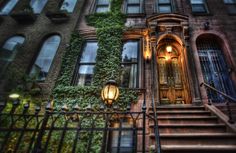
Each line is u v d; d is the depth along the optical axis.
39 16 11.04
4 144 2.88
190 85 7.98
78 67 8.90
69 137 6.21
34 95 7.83
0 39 10.33
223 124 5.32
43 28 10.38
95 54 9.23
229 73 8.70
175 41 9.56
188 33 9.09
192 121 6.02
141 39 9.28
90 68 8.85
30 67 9.17
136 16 10.12
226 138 4.62
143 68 8.41
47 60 9.37
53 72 8.55
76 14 10.56
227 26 9.70
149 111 6.86
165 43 9.74
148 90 7.78
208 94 8.35
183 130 5.46
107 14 10.20
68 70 8.55
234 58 8.67
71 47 9.24
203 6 10.85
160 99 8.63
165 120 6.20
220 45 9.50
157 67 9.11
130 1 11.25
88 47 9.48
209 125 5.35
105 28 9.54
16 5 11.76
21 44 10.17
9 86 8.20
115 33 9.34
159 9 10.75
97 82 8.03
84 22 10.22
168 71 9.30
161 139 4.91
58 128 3.02
